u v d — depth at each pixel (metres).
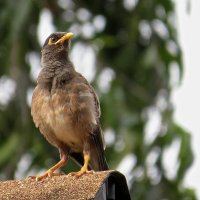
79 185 9.09
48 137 11.06
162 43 15.84
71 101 10.76
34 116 10.99
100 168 11.09
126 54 15.87
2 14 14.52
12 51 15.09
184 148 14.85
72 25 15.80
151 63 15.55
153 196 15.23
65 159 11.07
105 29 16.22
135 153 15.35
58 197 9.04
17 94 15.22
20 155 15.39
